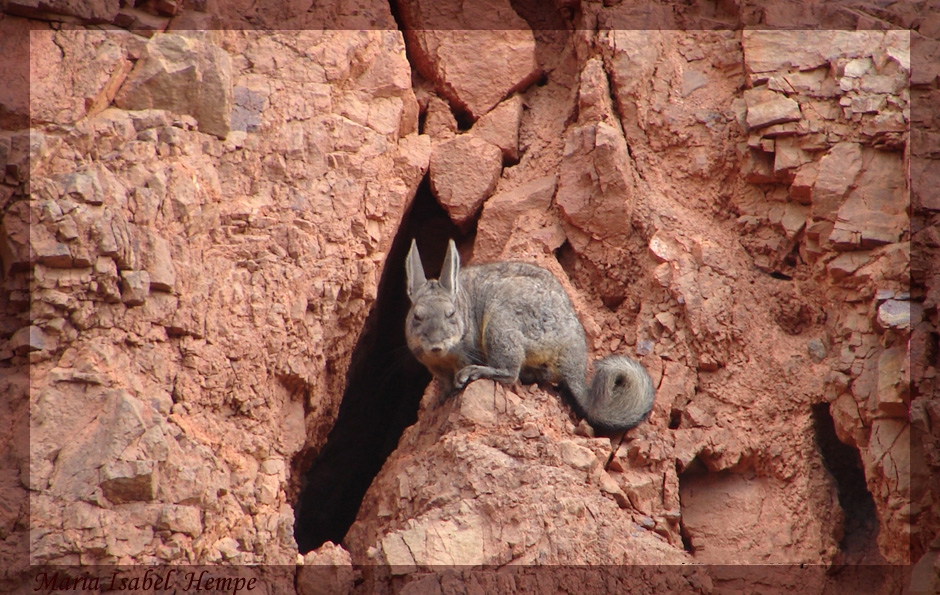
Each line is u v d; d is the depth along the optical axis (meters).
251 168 19.30
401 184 20.95
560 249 21.75
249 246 18.50
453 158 22.38
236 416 17.58
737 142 21.30
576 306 20.77
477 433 17.75
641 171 21.66
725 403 19.61
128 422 15.43
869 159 20.00
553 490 17.14
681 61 22.34
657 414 19.39
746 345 19.91
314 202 19.56
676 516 18.45
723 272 20.38
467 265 21.58
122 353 16.48
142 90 18.69
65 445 15.34
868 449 18.67
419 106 23.11
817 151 20.36
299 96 20.31
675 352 19.92
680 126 21.70
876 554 18.86
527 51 23.42
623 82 22.03
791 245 20.72
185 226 17.84
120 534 14.99
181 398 16.83
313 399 19.02
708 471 19.55
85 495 15.00
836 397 19.09
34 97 17.66
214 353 17.34
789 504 19.00
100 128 17.84
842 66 20.59
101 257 16.55
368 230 20.08
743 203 21.20
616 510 17.48
